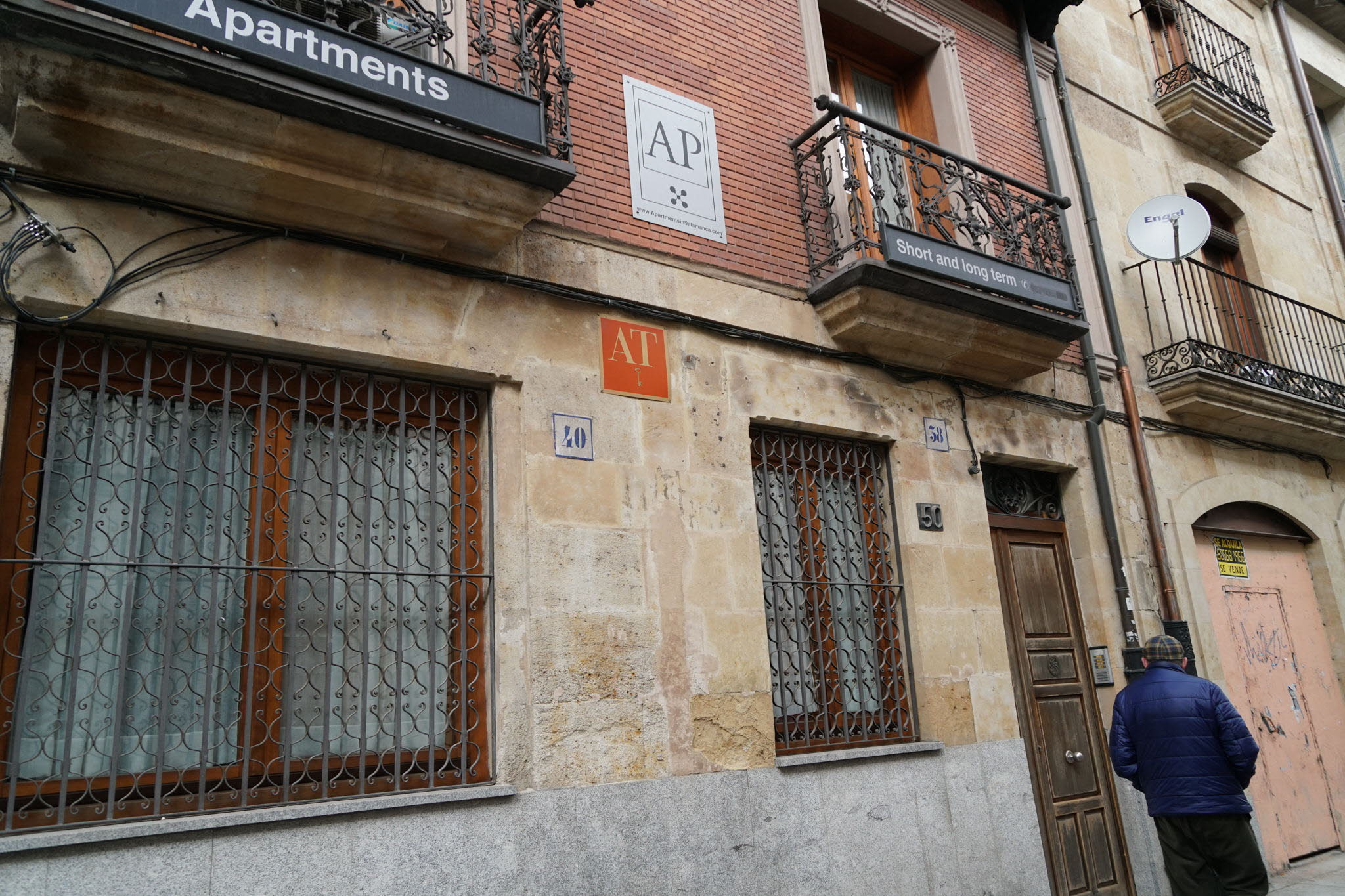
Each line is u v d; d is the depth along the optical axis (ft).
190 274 14.16
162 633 13.55
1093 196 30.07
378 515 15.62
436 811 14.23
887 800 19.08
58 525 13.24
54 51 12.32
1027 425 24.77
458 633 15.81
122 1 12.46
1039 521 25.13
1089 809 23.27
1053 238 25.04
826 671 19.76
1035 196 27.89
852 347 21.62
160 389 14.28
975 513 22.72
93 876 11.75
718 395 19.17
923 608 21.04
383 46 14.58
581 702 15.97
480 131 15.33
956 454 22.85
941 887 19.26
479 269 16.75
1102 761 24.00
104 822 12.41
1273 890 24.94
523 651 15.71
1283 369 31.07
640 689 16.63
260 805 13.43
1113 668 24.54
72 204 13.56
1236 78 37.60
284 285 14.92
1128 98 33.24
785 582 19.67
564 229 18.07
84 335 13.78
